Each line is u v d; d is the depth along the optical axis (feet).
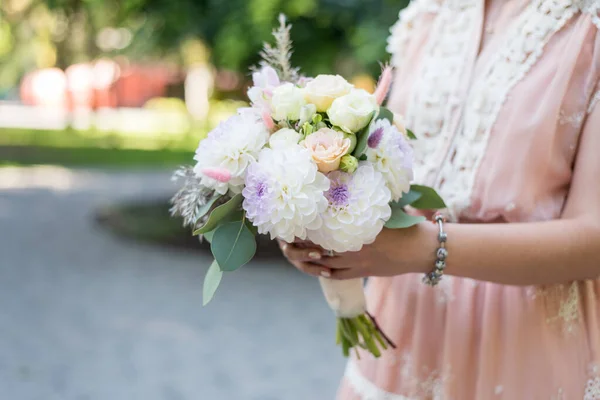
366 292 5.46
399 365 4.93
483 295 4.64
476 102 4.60
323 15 18.26
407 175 4.14
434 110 4.86
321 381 14.14
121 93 81.51
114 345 15.84
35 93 93.76
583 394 4.50
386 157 4.04
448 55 4.91
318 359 15.43
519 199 4.34
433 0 5.20
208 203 4.22
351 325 4.93
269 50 4.78
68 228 28.58
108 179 42.75
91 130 69.67
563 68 4.28
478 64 4.73
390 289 5.05
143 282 21.30
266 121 4.12
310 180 3.81
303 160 3.83
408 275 4.94
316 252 4.21
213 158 4.03
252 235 4.07
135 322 17.53
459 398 4.66
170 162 51.98
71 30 30.30
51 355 15.08
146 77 82.12
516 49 4.50
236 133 4.03
